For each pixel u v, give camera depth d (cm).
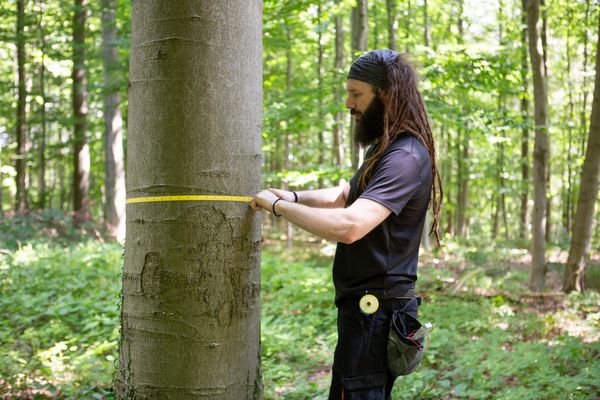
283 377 397
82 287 641
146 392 183
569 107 1869
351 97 193
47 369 362
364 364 181
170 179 178
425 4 1400
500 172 1770
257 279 194
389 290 182
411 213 183
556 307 724
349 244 185
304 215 173
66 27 1381
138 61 183
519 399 338
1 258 874
